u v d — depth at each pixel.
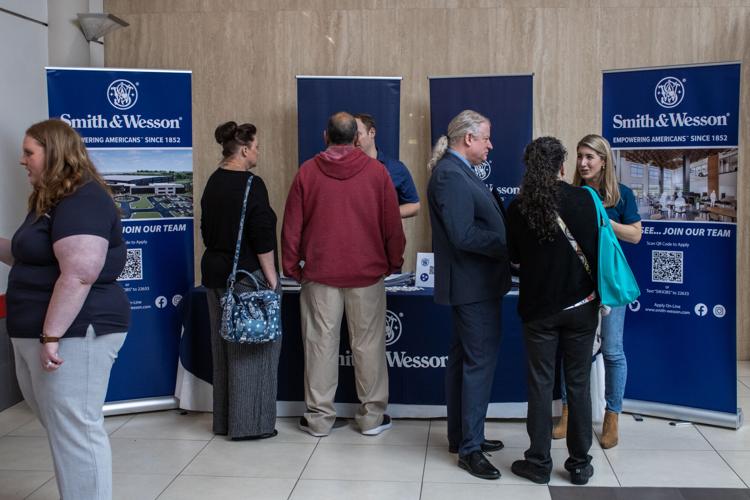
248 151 4.01
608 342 3.86
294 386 4.43
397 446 3.96
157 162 4.45
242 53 5.49
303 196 3.97
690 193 4.18
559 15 5.34
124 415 4.52
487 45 5.39
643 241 4.34
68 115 4.29
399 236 4.00
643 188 4.32
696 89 4.10
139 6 5.49
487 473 3.49
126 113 4.37
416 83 5.44
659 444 3.95
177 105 4.47
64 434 2.68
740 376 5.24
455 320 3.62
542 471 3.44
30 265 2.66
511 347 4.24
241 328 3.80
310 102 5.04
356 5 5.43
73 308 2.56
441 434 4.14
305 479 3.52
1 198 4.50
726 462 3.69
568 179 5.43
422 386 4.33
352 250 3.93
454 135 3.54
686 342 4.27
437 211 3.55
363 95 5.04
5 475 3.60
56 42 4.94
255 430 4.05
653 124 4.24
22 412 4.56
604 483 3.44
